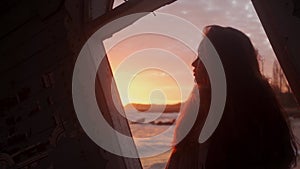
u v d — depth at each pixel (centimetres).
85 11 207
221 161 103
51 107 228
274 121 103
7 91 252
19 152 245
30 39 239
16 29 247
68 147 219
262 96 105
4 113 254
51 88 228
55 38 224
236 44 113
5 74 254
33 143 237
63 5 217
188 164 117
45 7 225
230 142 103
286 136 103
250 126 102
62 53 221
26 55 242
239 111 104
